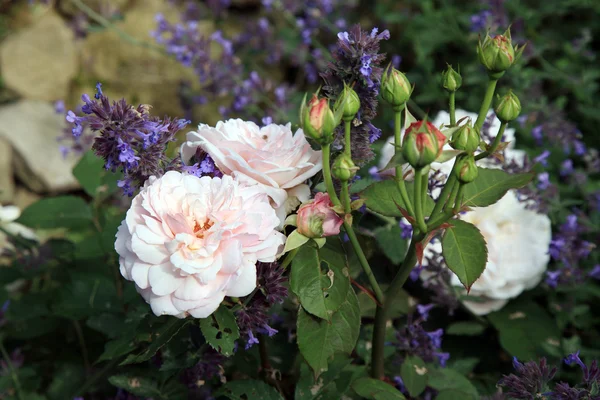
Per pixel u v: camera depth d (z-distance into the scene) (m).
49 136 1.30
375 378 0.62
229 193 0.52
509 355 0.75
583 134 0.98
